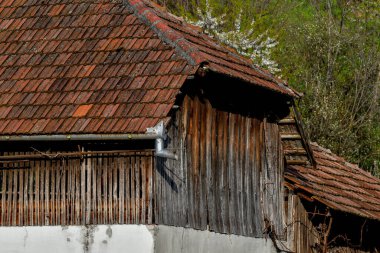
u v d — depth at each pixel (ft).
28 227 68.90
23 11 80.02
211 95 75.87
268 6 161.07
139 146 66.85
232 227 78.18
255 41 144.97
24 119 68.18
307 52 161.89
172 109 66.95
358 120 152.97
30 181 69.21
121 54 71.82
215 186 76.07
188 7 155.43
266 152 84.33
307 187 89.30
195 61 68.59
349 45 164.45
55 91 70.18
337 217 94.99
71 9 78.59
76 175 68.18
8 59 74.79
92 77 70.49
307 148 91.35
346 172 107.76
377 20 180.24
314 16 175.32
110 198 67.36
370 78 161.89
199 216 73.15
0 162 69.67
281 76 150.92
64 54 73.72
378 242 106.01
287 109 87.15
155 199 66.44
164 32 72.13
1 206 69.62
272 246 84.89
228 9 148.25
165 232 67.56
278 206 85.87
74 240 67.77
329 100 151.74
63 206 68.28
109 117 66.08
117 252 66.74
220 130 77.20
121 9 76.74
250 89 79.82
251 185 81.61
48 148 68.69
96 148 67.87
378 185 109.70
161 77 68.49
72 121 66.59
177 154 70.28
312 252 91.09
